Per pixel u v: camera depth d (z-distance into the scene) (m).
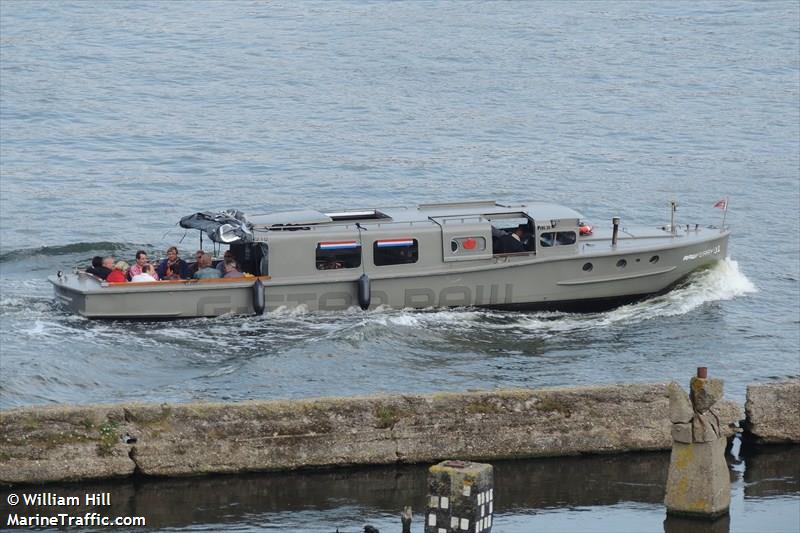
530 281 125.25
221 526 70.75
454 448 78.88
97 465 75.31
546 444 79.69
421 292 123.56
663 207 176.75
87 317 119.69
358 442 77.88
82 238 159.50
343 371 109.31
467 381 107.25
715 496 71.50
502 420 79.25
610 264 126.81
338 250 121.81
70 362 110.56
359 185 187.50
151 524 70.69
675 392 71.56
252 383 106.38
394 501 74.19
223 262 123.31
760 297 132.38
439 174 193.25
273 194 182.50
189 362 111.94
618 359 113.44
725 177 190.75
